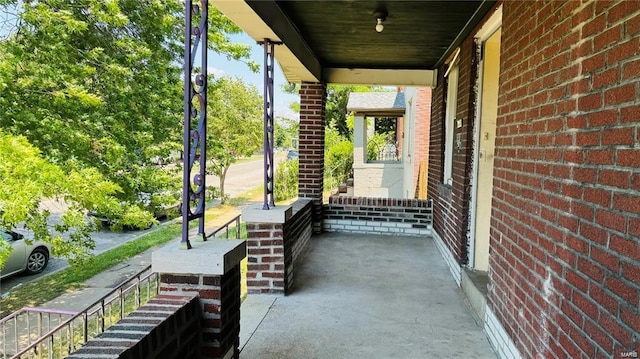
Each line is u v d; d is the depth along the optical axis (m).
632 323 1.37
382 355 2.79
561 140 1.93
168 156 9.16
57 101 6.83
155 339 1.70
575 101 1.81
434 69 6.39
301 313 3.49
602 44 1.61
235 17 3.17
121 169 8.12
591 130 1.67
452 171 4.96
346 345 2.92
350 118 21.42
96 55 7.66
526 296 2.32
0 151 5.57
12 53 6.65
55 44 7.04
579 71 1.78
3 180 5.59
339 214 6.80
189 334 2.04
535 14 2.30
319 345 2.92
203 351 2.17
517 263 2.48
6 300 7.00
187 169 2.24
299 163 6.54
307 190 6.55
